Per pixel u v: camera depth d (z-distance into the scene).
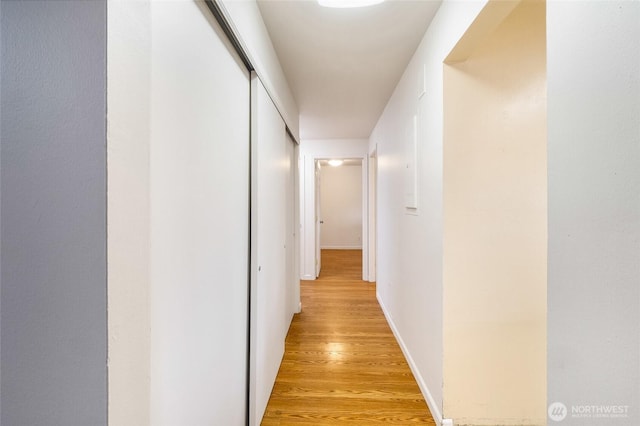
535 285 1.43
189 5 0.80
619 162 0.54
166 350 0.71
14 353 0.47
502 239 1.42
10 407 0.47
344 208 7.55
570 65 0.65
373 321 2.84
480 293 1.43
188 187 0.80
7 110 0.46
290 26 1.56
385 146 2.89
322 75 2.18
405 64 2.02
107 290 0.45
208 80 0.93
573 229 0.64
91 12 0.44
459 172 1.41
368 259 4.36
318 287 4.04
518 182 1.42
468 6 1.15
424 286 1.70
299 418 1.53
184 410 0.79
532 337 1.43
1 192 0.46
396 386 1.80
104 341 0.45
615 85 0.54
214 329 0.99
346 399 1.68
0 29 0.46
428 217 1.62
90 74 0.45
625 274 0.53
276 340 1.87
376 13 1.48
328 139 4.28
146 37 0.53
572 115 0.64
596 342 0.59
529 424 1.43
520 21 1.41
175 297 0.74
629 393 0.52
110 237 0.46
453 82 1.40
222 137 1.05
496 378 1.44
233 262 1.18
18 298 0.46
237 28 1.08
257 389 1.41
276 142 1.85
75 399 0.46
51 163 0.45
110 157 0.45
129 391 0.50
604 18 0.56
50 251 0.46
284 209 2.17
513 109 1.41
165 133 0.69
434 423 1.51
